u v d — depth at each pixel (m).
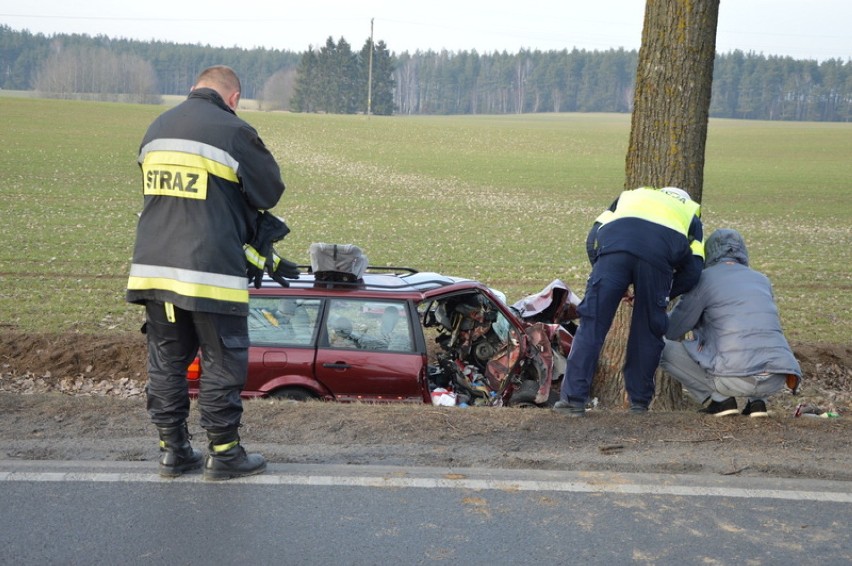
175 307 5.54
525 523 5.34
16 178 43.41
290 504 5.51
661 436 7.01
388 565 4.76
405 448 6.62
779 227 38.69
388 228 33.62
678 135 9.84
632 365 7.58
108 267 22.30
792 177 64.75
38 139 63.91
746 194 53.50
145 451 6.36
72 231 28.41
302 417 7.22
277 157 65.62
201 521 5.22
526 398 11.01
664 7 9.71
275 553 4.85
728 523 5.45
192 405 8.05
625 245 7.21
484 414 7.45
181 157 5.45
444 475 6.09
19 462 6.09
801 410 11.05
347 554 4.86
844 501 5.87
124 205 36.25
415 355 10.12
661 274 7.20
